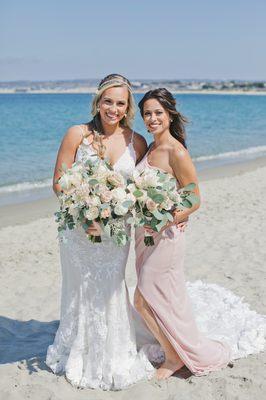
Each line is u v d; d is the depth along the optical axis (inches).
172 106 156.2
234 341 179.0
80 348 159.0
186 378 161.6
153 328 160.9
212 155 864.3
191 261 289.9
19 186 565.9
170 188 145.6
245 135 1216.8
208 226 372.5
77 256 155.3
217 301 211.6
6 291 251.8
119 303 157.8
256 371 163.5
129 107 161.2
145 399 149.8
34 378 160.7
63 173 150.5
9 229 385.1
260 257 293.4
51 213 442.3
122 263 157.5
